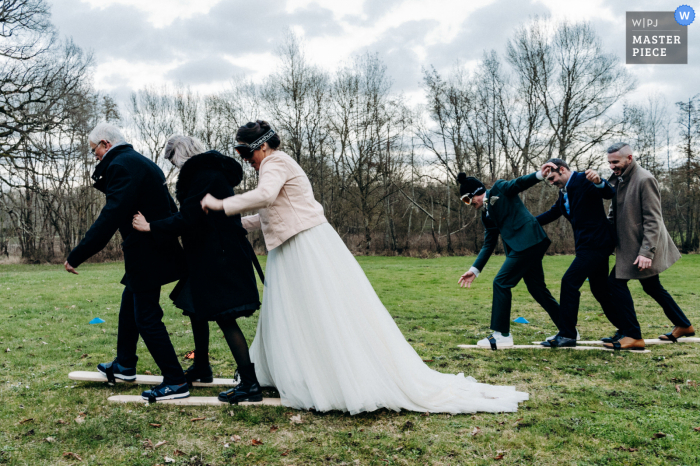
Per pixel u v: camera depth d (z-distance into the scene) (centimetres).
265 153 291
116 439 227
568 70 2808
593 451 211
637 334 419
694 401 273
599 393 294
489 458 206
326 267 271
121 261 2647
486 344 437
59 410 265
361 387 254
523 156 2962
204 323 314
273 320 281
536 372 348
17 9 1827
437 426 242
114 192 271
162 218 291
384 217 3306
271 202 265
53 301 763
